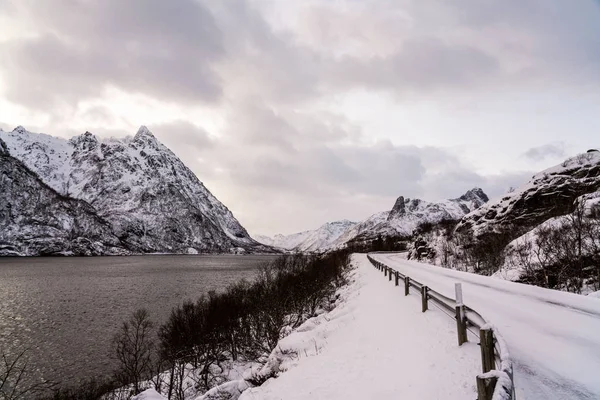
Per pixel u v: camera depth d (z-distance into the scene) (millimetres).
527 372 7461
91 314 59438
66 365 36969
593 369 7324
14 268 166375
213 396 14102
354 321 15859
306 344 15125
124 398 26578
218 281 101125
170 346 33312
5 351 41375
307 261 98500
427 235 80938
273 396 9719
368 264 52719
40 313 60969
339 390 8914
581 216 25766
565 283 23781
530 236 33000
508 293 17016
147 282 103188
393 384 8367
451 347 9664
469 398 6879
